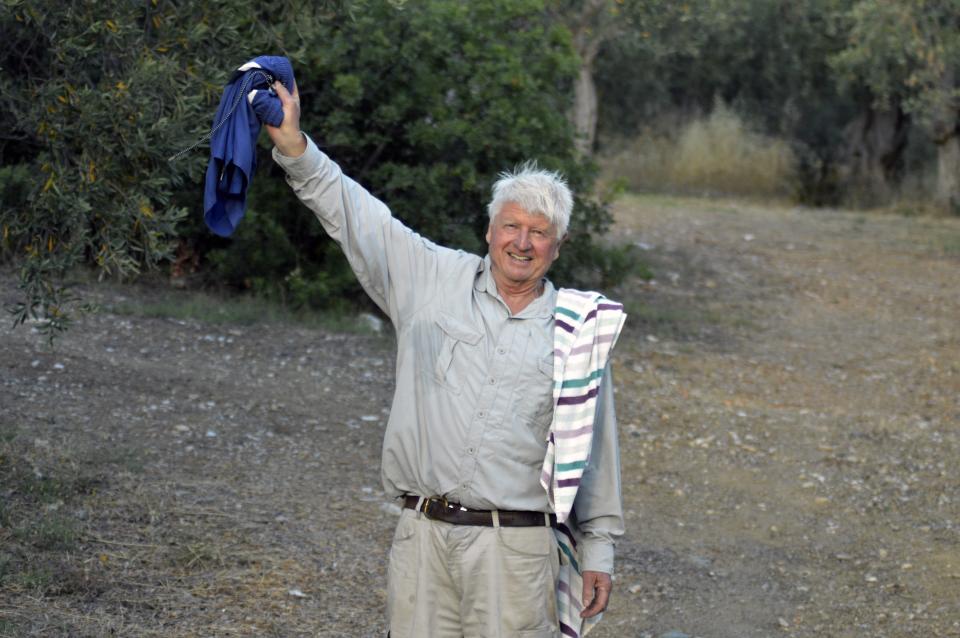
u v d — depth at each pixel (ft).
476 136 30.66
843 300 41.55
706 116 82.23
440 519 9.41
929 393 30.40
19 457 17.79
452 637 9.66
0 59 14.85
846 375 31.76
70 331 25.50
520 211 9.25
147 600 14.20
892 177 75.61
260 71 9.34
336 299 31.40
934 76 58.23
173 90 14.47
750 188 74.74
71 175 14.21
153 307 28.53
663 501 21.16
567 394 9.25
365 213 9.57
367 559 16.52
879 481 22.95
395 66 30.86
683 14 60.70
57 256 14.57
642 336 33.68
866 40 56.85
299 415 22.75
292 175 9.41
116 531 15.99
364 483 19.70
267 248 30.91
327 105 30.83
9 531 15.23
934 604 17.33
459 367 9.33
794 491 22.21
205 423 21.31
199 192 30.55
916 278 45.91
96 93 14.01
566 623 9.97
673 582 17.56
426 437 9.39
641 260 44.73
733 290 41.81
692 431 25.23
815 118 79.00
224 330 27.99
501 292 9.49
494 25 32.91
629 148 78.69
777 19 72.43
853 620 16.69
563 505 9.16
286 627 14.12
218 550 15.88
